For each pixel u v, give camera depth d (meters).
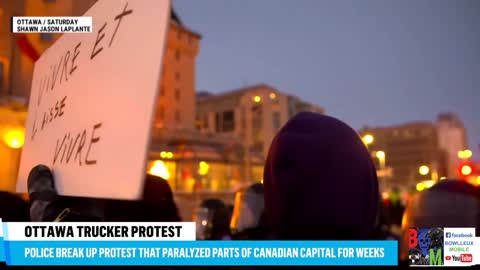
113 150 0.91
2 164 5.51
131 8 1.00
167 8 0.85
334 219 0.82
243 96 43.53
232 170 33.06
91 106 1.09
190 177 28.75
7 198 1.69
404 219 1.27
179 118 43.06
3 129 5.58
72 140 1.16
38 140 1.53
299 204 0.83
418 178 51.16
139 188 0.79
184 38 44.31
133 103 0.88
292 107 43.47
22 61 7.91
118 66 0.98
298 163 0.83
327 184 0.82
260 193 1.94
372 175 0.87
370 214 0.85
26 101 6.54
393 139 59.00
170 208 1.86
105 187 0.91
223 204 3.41
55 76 1.51
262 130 40.16
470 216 1.11
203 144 34.66
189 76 44.94
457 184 1.18
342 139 0.85
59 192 1.19
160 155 25.69
